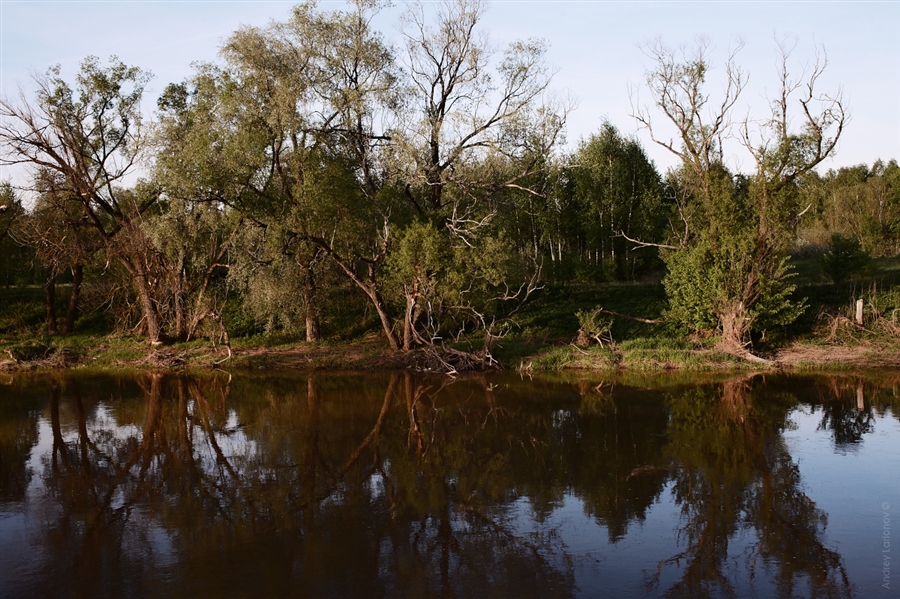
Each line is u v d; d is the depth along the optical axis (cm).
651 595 830
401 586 862
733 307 2514
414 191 2634
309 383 2300
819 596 816
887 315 2645
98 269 3369
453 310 2661
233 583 871
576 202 4447
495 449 1462
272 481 1280
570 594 834
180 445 1539
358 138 2550
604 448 1448
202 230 2820
